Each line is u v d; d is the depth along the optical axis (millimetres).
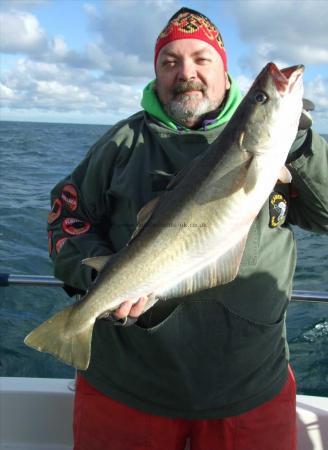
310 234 10344
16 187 15445
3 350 4852
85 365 2131
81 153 30172
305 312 5684
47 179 17766
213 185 2068
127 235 2381
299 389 4246
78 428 2430
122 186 2350
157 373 2252
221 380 2234
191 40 2375
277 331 2312
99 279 2164
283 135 1982
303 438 2852
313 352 4809
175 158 2326
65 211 2553
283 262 2350
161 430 2293
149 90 2514
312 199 2248
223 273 2105
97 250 2324
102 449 2363
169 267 2129
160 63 2453
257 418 2264
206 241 2096
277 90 1962
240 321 2221
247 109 2016
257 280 2254
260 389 2268
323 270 7742
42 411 2973
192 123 2404
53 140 45438
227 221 2062
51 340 2172
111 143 2447
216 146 2111
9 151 29547
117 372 2320
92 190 2477
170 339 2205
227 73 2570
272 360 2309
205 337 2219
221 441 2279
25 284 3021
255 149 2000
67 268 2424
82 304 2164
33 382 3059
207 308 2211
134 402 2299
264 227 2287
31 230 9945
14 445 2965
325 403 2939
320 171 2160
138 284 2137
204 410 2244
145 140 2410
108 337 2322
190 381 2232
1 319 5449
